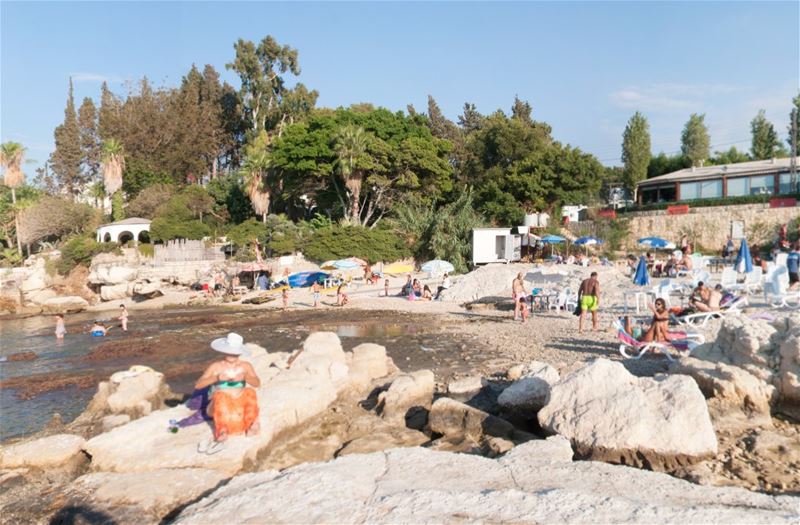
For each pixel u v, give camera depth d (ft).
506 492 17.71
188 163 230.89
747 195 153.48
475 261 145.38
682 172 178.60
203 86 258.98
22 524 20.39
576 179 175.01
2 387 48.11
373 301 104.94
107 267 140.05
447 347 55.77
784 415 28.76
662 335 43.04
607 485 18.97
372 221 183.52
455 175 196.34
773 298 56.44
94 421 35.24
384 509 16.94
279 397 29.89
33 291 144.56
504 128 186.80
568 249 146.20
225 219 193.26
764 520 15.47
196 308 115.24
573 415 26.78
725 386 29.63
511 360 47.14
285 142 171.42
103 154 192.13
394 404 34.22
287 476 20.02
